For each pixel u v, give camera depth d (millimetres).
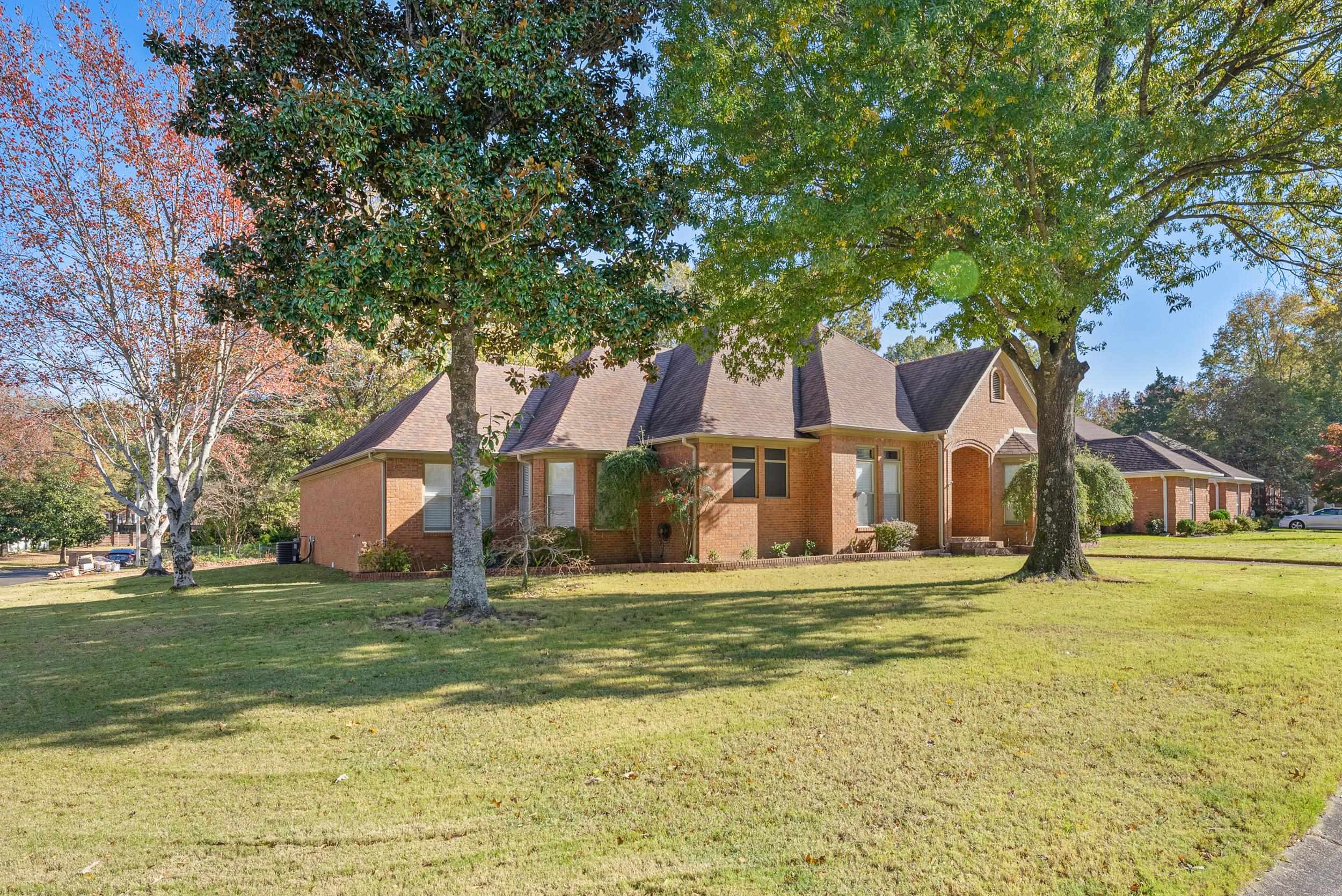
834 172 11031
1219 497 40312
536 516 18422
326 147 8758
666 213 11062
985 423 23719
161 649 9570
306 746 5695
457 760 5352
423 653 8875
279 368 19406
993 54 10430
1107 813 4285
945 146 10656
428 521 19719
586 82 10336
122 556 35188
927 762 5102
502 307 9602
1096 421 76312
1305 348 48188
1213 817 4234
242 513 34812
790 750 5371
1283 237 14398
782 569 18250
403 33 10648
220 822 4398
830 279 11773
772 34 11180
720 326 13414
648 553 19906
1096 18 10242
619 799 4625
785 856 3857
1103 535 33844
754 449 20031
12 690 7543
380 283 8969
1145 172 12023
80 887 3678
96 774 5164
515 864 3844
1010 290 10797
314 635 10258
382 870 3812
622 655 8625
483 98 9695
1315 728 5676
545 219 9547
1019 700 6492
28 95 16188
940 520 22344
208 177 17266
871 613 11070
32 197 16625
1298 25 11703
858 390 22453
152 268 17188
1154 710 6137
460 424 11438
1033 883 3562
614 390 21609
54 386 19141
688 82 10906
